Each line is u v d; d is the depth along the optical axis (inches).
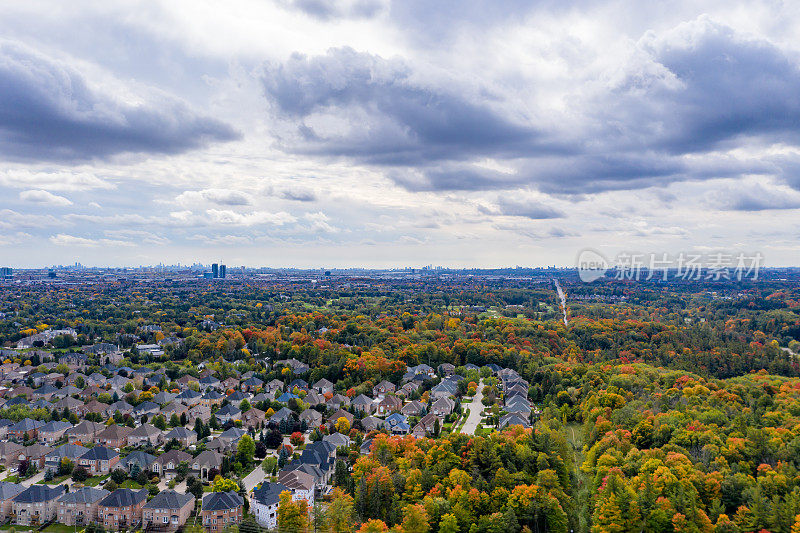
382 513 7819.9
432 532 7406.5
